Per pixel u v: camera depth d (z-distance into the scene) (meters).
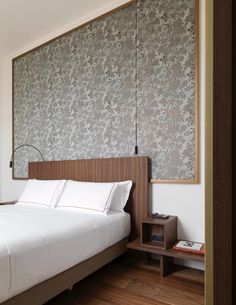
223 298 0.54
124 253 2.43
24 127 3.69
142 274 2.13
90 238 1.86
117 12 2.73
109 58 2.80
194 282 1.98
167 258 2.12
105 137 2.81
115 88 2.75
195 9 2.25
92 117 2.93
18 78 3.78
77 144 3.07
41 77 3.48
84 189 2.51
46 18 3.01
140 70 2.57
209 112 0.57
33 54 3.58
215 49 0.57
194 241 2.19
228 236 0.54
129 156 2.61
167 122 2.38
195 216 2.21
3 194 3.98
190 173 2.24
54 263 1.54
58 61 3.28
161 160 2.41
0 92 4.03
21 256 1.35
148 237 2.24
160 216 2.25
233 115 0.54
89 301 1.71
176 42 2.35
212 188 0.57
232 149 0.54
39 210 2.42
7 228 1.65
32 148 3.58
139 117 2.56
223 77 0.55
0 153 4.02
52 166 3.18
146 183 2.42
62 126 3.23
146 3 2.54
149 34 2.51
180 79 2.32
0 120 4.02
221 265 0.55
